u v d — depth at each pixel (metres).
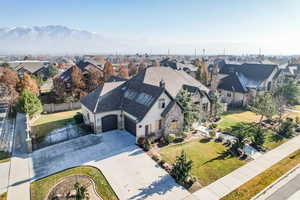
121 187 16.56
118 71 66.56
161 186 16.73
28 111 30.25
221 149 23.25
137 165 19.78
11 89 37.62
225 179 17.67
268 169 19.12
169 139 24.36
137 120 24.05
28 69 77.38
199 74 51.56
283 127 27.86
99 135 26.81
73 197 15.12
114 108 27.91
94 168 19.23
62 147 23.50
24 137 26.45
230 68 55.41
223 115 36.59
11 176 17.98
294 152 22.70
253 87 43.41
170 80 33.25
